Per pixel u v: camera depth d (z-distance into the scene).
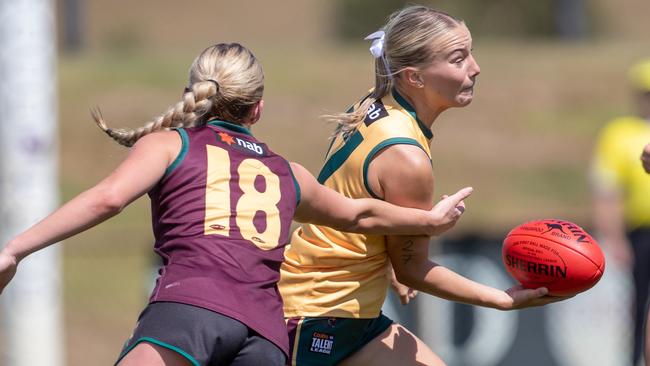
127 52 81.50
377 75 15.20
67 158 53.50
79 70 63.66
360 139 14.95
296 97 61.06
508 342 30.44
